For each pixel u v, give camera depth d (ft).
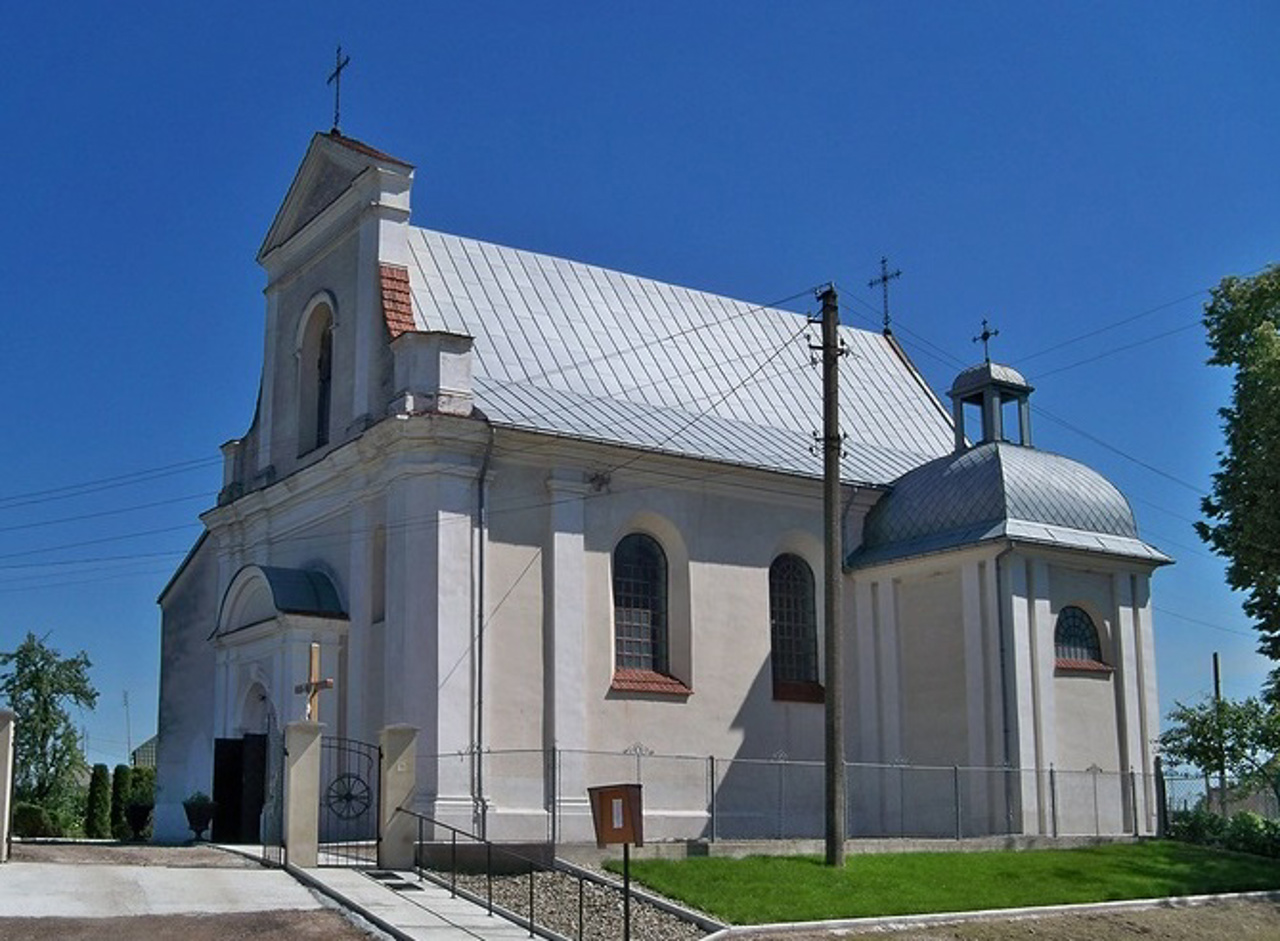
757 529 105.81
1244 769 117.29
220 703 105.19
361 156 104.17
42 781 161.38
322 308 109.40
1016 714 102.47
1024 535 104.78
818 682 108.68
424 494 90.43
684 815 97.09
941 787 104.22
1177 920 83.56
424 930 61.11
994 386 117.50
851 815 106.93
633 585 100.42
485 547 91.20
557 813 89.92
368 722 93.61
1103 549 109.09
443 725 87.20
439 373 92.02
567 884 74.49
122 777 149.07
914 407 132.26
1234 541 109.50
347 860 77.92
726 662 101.96
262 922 60.70
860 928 71.51
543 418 96.48
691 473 102.12
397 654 89.56
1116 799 107.45
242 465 117.39
